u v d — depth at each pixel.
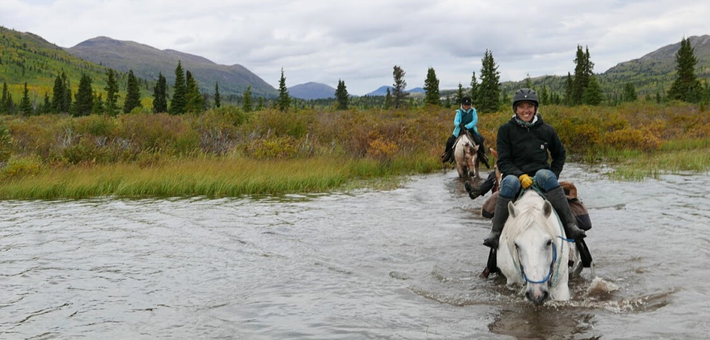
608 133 22.09
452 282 5.66
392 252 6.98
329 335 4.30
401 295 5.30
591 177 13.97
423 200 11.30
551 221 4.92
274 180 13.59
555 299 4.91
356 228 8.54
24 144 20.20
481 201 10.99
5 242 7.89
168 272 6.27
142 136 20.58
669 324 4.36
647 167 15.43
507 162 5.80
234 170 14.91
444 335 4.26
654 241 7.15
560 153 5.93
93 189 13.33
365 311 4.85
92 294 5.49
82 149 17.75
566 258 4.92
